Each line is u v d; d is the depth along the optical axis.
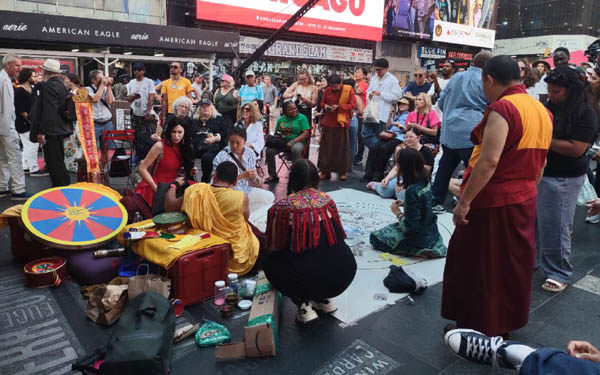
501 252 2.70
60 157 5.83
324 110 7.65
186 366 2.72
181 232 3.61
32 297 3.50
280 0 22.77
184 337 2.98
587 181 5.77
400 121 7.57
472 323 2.78
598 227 5.45
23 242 4.14
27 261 4.18
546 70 7.97
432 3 31.97
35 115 5.61
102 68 13.71
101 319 3.09
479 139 2.69
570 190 3.65
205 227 3.70
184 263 3.28
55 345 2.89
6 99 5.71
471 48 37.59
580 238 5.08
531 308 3.49
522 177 2.63
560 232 3.72
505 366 1.98
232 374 2.66
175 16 20.23
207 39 15.00
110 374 2.36
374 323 3.23
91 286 3.58
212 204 3.74
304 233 2.95
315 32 24.66
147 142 7.36
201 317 3.28
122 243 3.82
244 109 6.96
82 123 5.98
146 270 3.59
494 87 2.68
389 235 4.44
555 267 3.81
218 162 5.20
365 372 2.69
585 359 1.75
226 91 9.26
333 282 3.03
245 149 5.38
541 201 3.75
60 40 11.82
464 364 2.78
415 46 32.50
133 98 8.50
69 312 3.30
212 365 2.74
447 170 5.63
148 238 3.49
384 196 6.58
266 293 3.19
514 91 2.63
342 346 2.95
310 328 3.15
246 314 3.33
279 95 17.52
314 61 25.45
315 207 2.99
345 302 3.52
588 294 3.74
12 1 13.92
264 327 2.75
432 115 6.94
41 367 2.67
